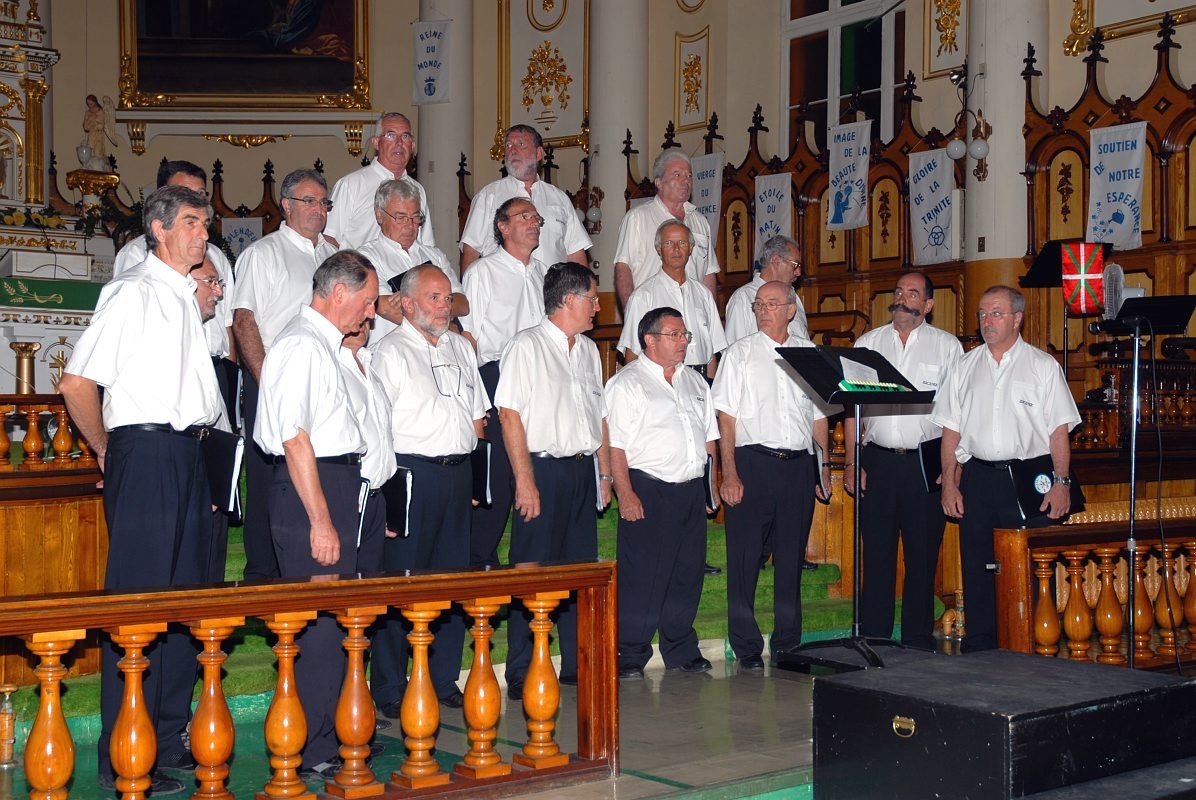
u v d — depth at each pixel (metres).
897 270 11.20
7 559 5.20
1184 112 9.55
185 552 4.13
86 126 12.18
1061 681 4.05
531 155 6.64
